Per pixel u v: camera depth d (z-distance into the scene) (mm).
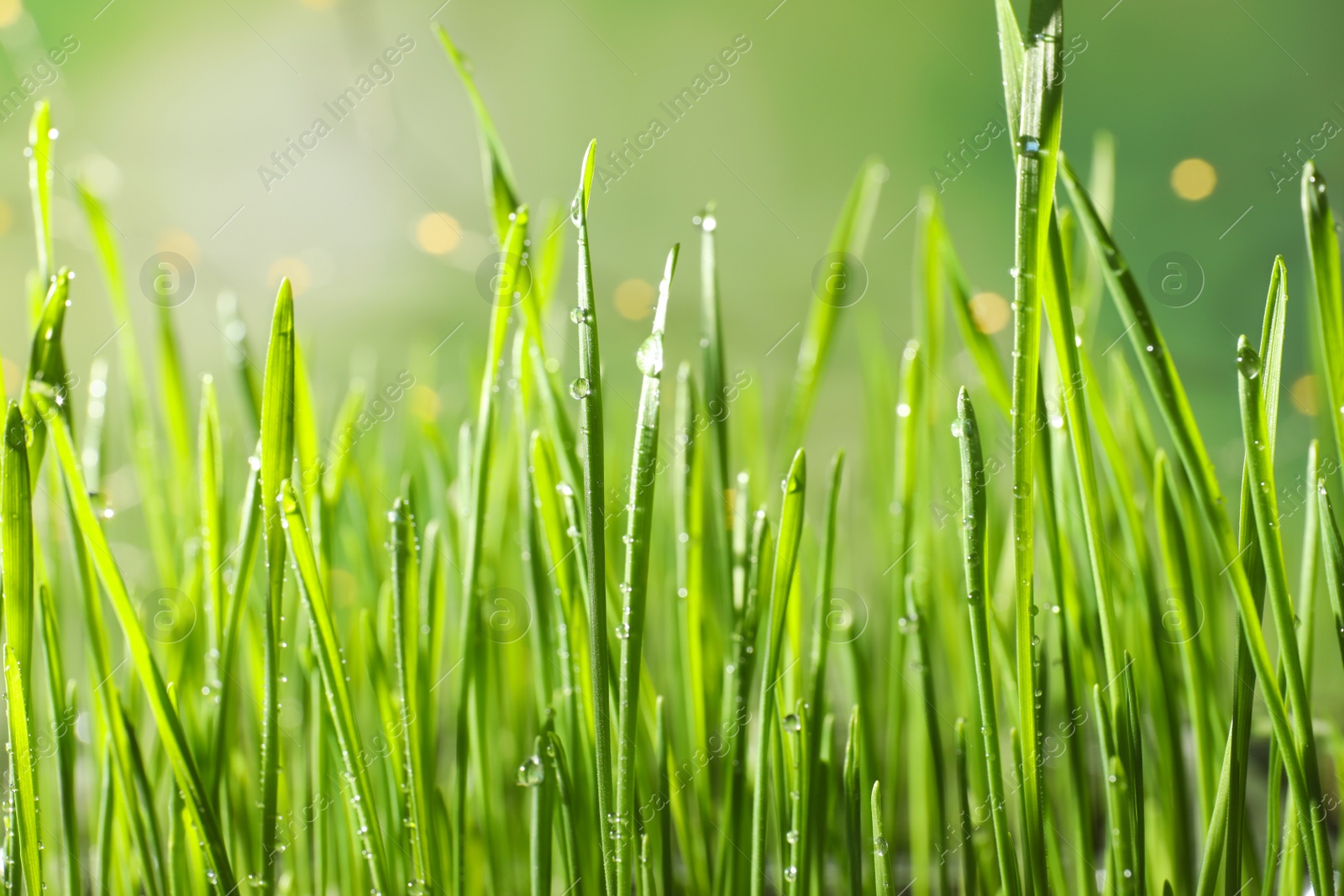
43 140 607
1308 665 612
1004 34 584
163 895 621
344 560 718
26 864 606
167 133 1920
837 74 2416
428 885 612
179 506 656
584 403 589
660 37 2434
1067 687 610
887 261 2025
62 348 604
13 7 849
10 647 601
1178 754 621
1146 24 2195
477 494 613
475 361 685
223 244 1896
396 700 646
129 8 1902
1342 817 606
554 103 2420
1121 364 654
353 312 1924
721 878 622
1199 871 642
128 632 604
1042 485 604
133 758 618
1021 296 584
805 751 611
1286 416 951
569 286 1777
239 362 667
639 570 591
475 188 2062
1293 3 2129
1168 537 610
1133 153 2248
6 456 597
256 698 651
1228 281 1612
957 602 675
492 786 663
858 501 873
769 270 2158
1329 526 597
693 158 2389
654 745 663
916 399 647
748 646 620
